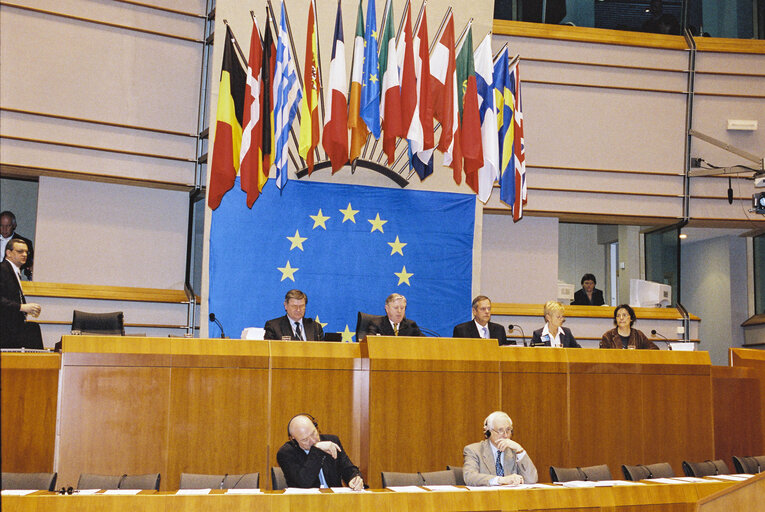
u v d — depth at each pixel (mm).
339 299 10023
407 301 10273
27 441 6031
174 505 4715
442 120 8875
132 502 4680
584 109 11531
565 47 11500
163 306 9930
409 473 6145
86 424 6121
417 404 6660
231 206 9734
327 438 6016
